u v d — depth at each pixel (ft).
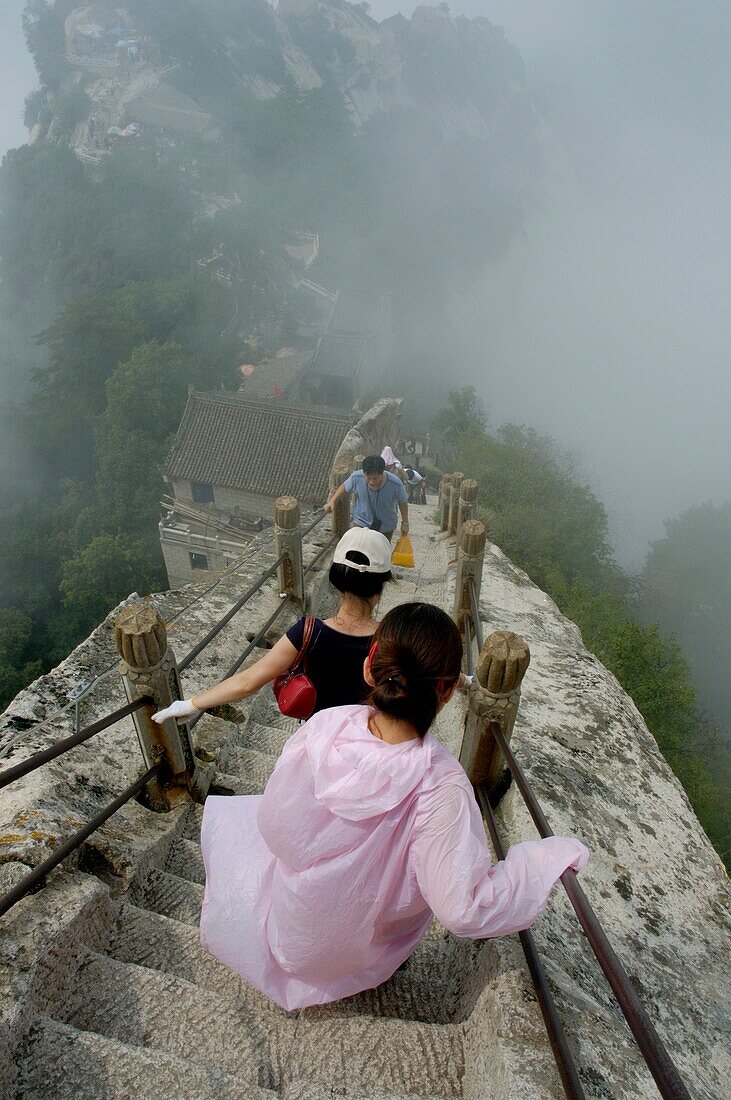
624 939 9.00
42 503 140.46
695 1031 7.90
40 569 123.85
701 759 59.98
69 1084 6.01
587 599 65.36
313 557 22.77
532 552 79.25
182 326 159.02
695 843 11.42
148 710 9.23
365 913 5.87
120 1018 6.91
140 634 8.60
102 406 154.81
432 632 5.58
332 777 5.68
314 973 6.44
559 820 10.74
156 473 120.67
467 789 5.70
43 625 122.31
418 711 5.59
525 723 13.65
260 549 21.24
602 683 16.12
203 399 100.37
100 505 124.57
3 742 10.61
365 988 6.79
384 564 7.06
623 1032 7.06
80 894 7.54
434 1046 7.01
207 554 98.73
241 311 181.78
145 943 7.93
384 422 48.29
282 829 5.87
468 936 5.32
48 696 11.96
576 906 5.68
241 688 7.43
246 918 6.72
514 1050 6.10
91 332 151.74
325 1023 7.11
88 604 111.04
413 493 59.88
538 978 6.28
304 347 182.91
